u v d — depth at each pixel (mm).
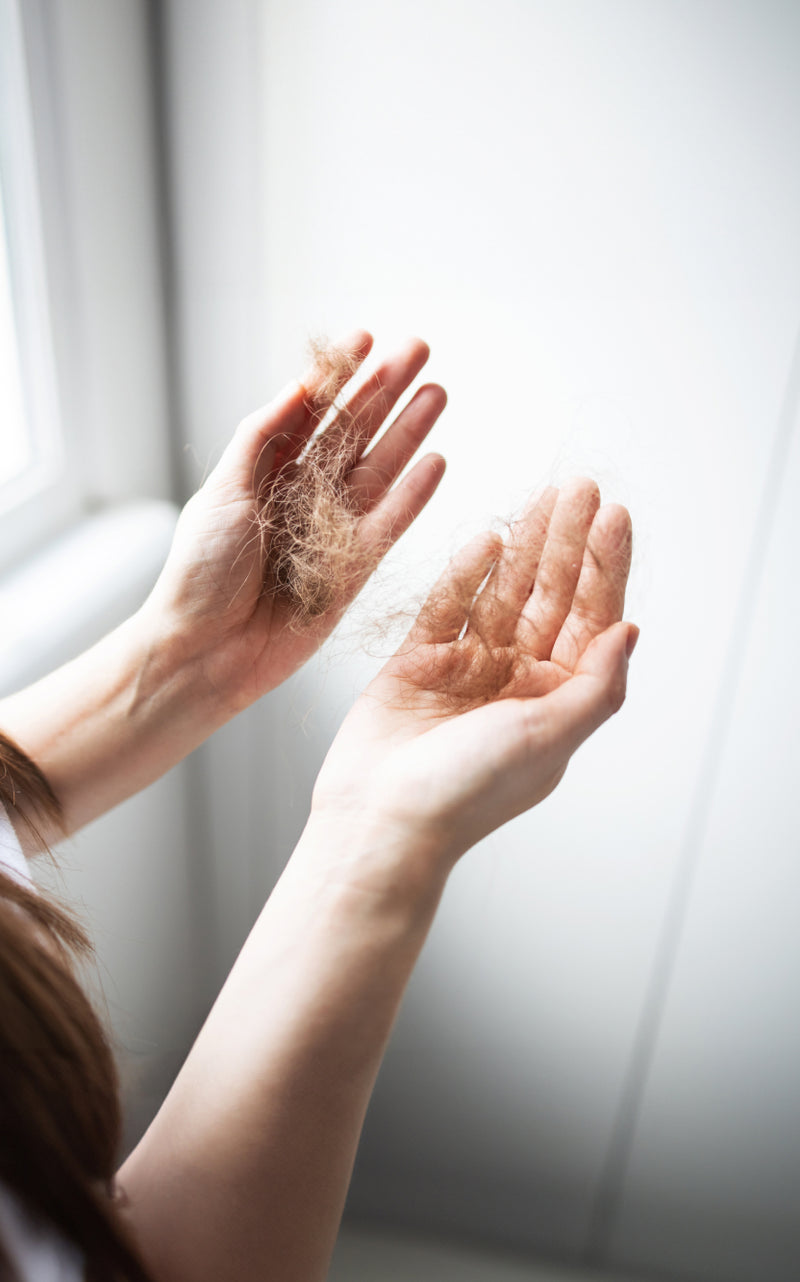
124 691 562
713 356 701
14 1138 394
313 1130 435
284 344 771
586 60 659
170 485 847
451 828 474
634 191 679
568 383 725
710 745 786
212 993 1025
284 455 570
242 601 561
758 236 675
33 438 729
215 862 952
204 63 703
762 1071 908
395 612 625
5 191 672
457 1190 1055
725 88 650
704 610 743
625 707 784
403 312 735
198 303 773
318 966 450
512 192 694
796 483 713
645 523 732
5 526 695
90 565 707
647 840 833
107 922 760
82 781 558
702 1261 1011
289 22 684
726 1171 966
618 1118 968
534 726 475
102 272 720
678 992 893
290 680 827
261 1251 426
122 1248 405
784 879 823
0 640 630
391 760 484
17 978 402
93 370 733
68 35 652
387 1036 455
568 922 884
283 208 729
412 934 465
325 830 480
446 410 741
